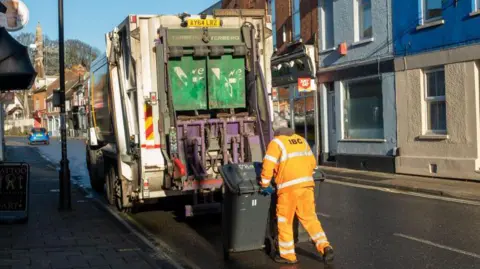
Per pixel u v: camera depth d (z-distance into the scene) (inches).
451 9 538.0
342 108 714.2
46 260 253.4
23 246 285.0
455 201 428.1
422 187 487.2
